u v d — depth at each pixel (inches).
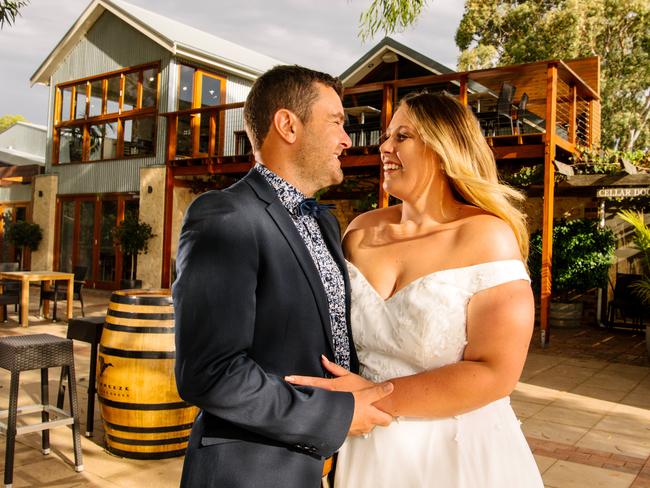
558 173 364.8
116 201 633.0
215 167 490.9
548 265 330.0
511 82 508.7
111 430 142.9
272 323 51.3
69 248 676.7
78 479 130.4
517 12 780.6
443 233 62.1
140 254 585.6
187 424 143.6
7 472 122.9
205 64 611.2
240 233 50.3
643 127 840.9
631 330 404.5
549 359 300.0
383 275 63.9
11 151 863.7
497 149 350.3
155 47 605.0
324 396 50.6
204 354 46.9
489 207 62.1
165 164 576.7
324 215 63.9
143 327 137.9
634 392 236.8
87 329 158.9
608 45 794.8
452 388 54.5
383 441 58.8
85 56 676.1
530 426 187.8
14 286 391.2
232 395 46.5
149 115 605.0
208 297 47.8
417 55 527.5
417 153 64.5
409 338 58.4
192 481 51.3
